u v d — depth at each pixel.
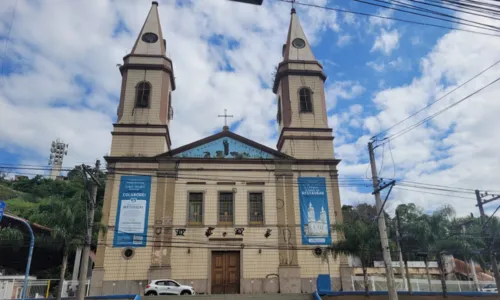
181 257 25.28
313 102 31.30
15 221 23.98
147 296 21.55
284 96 31.52
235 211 26.81
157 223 25.89
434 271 38.81
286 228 26.69
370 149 20.08
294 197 27.66
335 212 27.45
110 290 23.94
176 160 27.70
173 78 32.50
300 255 26.12
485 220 22.72
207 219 26.41
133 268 24.64
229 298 21.78
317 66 32.66
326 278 25.59
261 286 25.12
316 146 29.62
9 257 30.67
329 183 28.28
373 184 19.58
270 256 25.92
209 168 27.80
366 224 22.97
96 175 19.55
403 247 24.17
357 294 22.81
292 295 22.44
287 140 29.61
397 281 27.17
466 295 22.80
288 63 32.47
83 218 20.16
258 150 28.86
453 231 23.78
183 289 23.17
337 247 22.84
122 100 29.55
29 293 23.48
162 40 32.34
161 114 29.45
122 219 25.70
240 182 27.70
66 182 58.72
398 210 24.59
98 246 24.83
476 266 41.59
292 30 34.41
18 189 57.75
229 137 29.12
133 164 27.34
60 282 19.92
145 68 30.66
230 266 25.69
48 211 21.02
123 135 28.33
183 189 27.11
